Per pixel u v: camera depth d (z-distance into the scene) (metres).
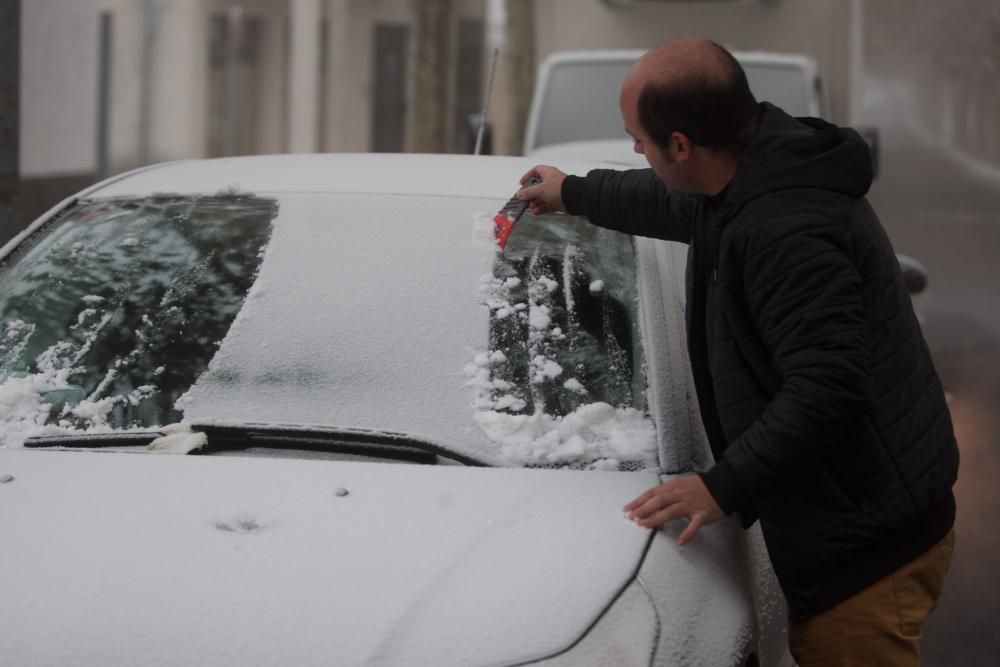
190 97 29.11
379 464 3.36
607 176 3.87
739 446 3.18
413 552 3.02
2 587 2.90
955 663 5.97
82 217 4.29
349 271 3.90
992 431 9.66
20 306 3.95
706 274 3.45
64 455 3.40
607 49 16.61
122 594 2.88
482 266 3.91
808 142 3.27
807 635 3.41
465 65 32.94
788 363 3.16
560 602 2.92
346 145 33.19
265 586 2.90
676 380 3.63
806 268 3.16
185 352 3.73
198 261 4.00
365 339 3.71
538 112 11.34
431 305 3.79
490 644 2.81
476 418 3.52
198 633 2.79
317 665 2.74
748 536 3.52
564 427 3.51
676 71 3.29
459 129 32.94
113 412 3.61
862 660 3.35
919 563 3.37
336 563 2.97
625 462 3.45
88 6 24.03
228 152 30.78
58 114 22.66
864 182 3.30
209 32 30.02
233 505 3.16
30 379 3.70
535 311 3.78
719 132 3.29
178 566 2.95
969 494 8.18
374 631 2.80
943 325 14.74
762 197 3.24
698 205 3.45
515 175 4.36
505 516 3.16
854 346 3.14
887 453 3.28
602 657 2.85
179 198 4.29
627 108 3.38
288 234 4.05
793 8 15.25
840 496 3.27
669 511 3.17
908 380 3.34
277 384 3.62
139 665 2.74
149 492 3.21
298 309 3.80
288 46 32.06
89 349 3.78
